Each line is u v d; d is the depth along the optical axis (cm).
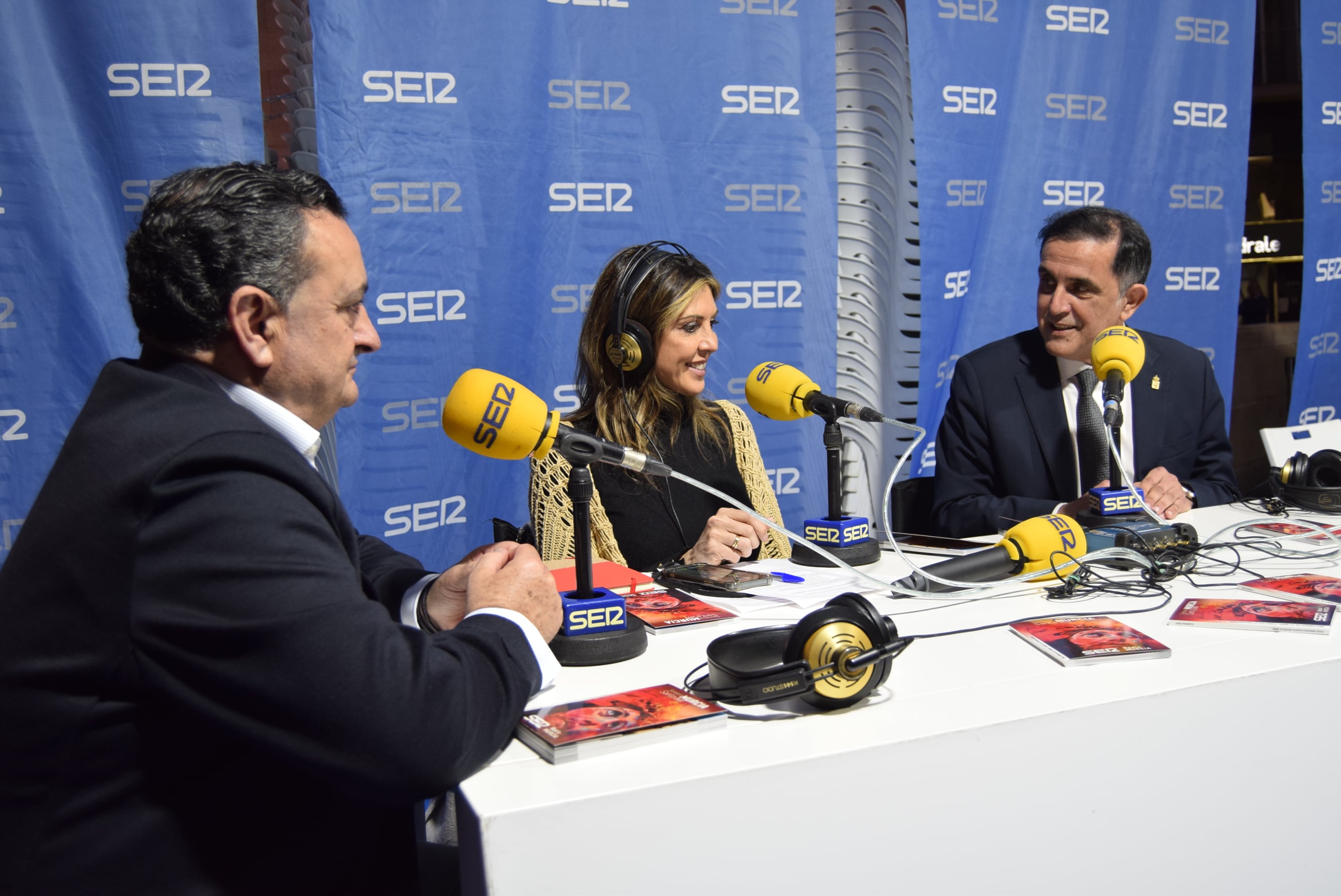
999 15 286
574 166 254
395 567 138
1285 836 110
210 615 84
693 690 110
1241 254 326
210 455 88
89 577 86
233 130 223
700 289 201
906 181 308
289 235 100
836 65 294
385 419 241
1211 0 309
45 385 218
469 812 83
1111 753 101
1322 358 342
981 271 296
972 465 241
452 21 237
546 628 113
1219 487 228
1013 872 98
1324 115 328
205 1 219
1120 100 304
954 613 135
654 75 258
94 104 215
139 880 89
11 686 87
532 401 122
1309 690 110
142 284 98
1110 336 183
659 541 201
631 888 84
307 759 85
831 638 100
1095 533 164
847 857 91
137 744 89
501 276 249
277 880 93
